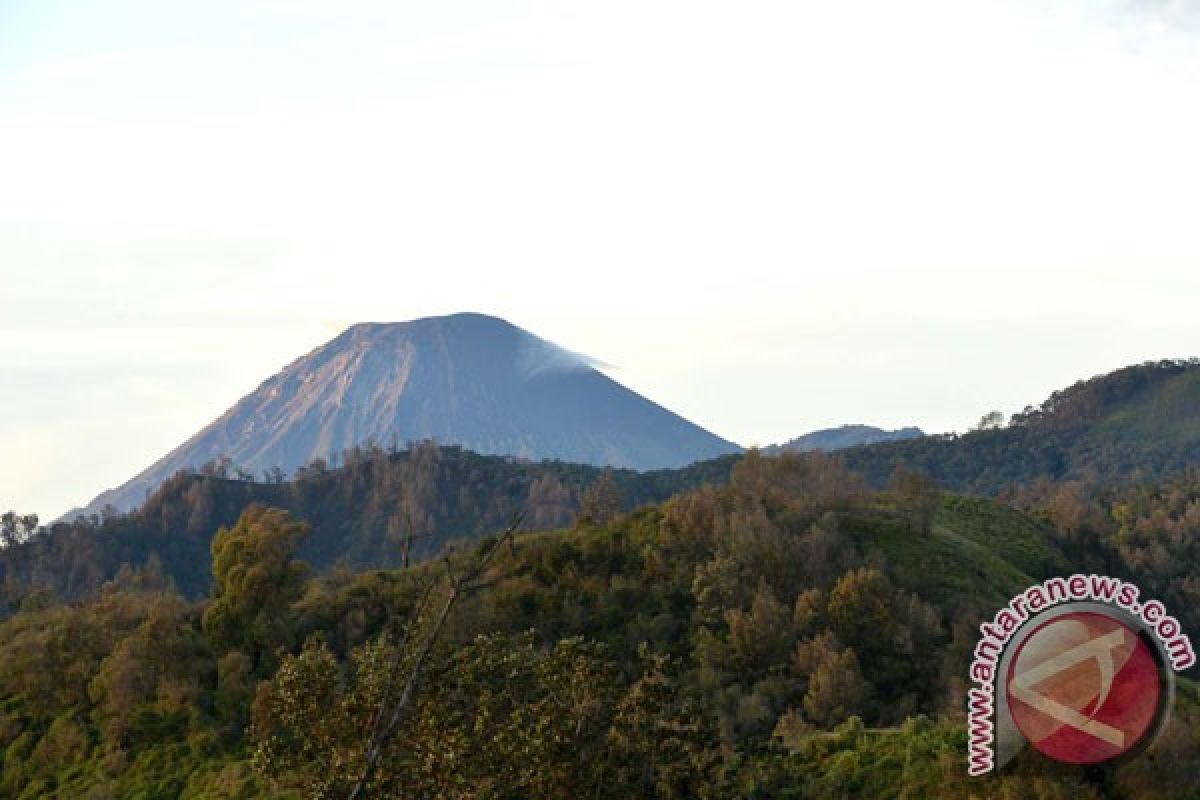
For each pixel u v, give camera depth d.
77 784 61.50
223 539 75.00
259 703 44.72
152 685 68.31
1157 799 28.14
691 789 30.00
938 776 32.12
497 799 25.77
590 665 29.89
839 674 61.38
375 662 27.64
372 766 18.03
